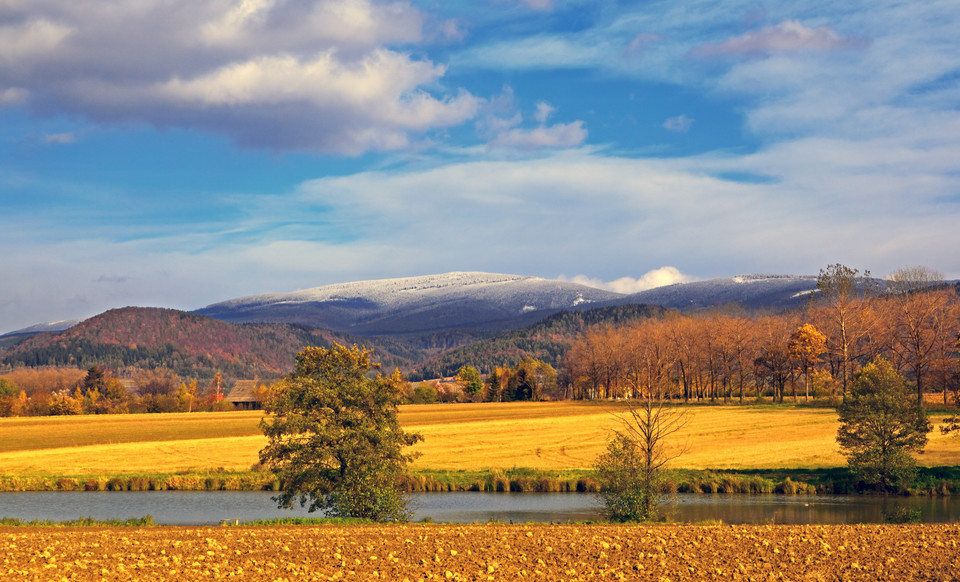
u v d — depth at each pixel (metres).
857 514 47.25
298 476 40.97
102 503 53.12
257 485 61.03
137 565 22.98
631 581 22.67
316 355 44.28
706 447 78.38
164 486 60.97
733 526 36.06
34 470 68.31
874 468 57.16
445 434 96.06
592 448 82.12
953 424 72.38
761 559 26.45
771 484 58.16
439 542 29.23
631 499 40.84
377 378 44.06
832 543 30.02
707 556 26.95
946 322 113.69
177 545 27.25
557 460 73.69
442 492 59.22
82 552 25.30
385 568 23.86
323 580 21.81
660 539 30.58
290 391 42.75
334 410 42.38
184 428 110.50
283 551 26.52
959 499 53.75
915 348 113.88
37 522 36.88
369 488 40.44
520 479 60.53
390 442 41.91
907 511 42.06
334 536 30.59
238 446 84.56
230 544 27.89
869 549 28.61
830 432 88.12
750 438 84.62
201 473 65.31
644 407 45.12
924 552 28.05
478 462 72.25
